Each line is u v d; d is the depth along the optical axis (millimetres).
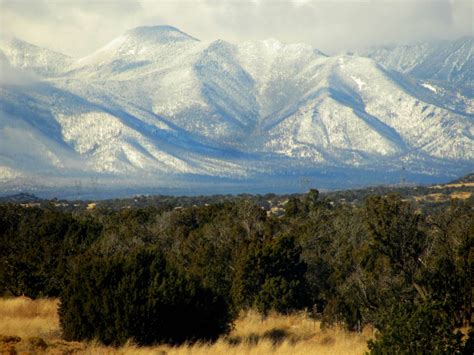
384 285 86062
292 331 98562
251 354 73688
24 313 105438
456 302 76688
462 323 76312
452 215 91312
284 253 129875
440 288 77750
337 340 85125
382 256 93938
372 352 55750
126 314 77938
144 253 83562
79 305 79500
